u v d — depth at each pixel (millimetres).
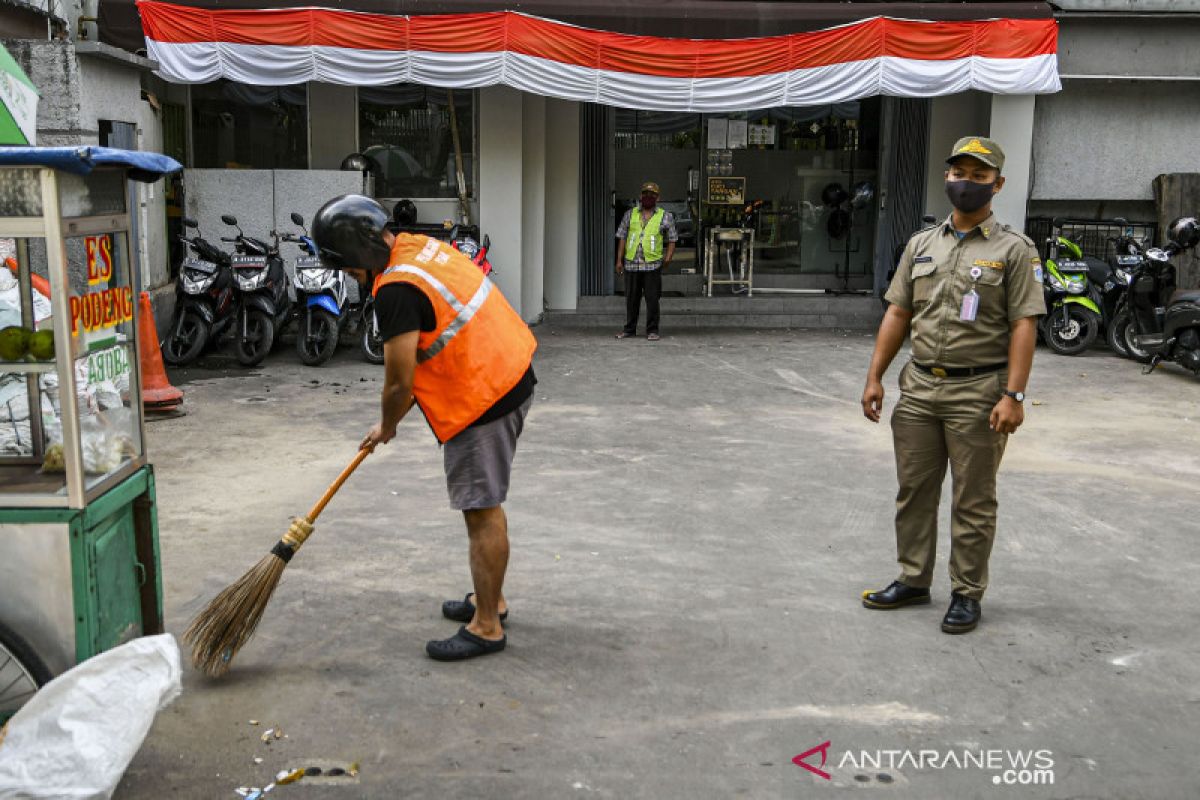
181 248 11539
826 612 4438
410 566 4867
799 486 6227
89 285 3232
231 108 11953
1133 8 12258
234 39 10328
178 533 5273
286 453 6820
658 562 4973
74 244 3158
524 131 12312
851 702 3691
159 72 10336
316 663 3922
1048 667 3965
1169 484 6375
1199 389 9297
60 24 9703
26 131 4469
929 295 4270
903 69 10711
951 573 4352
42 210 2980
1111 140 12977
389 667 3898
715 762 3312
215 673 3736
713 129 13398
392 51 10461
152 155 3418
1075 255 11094
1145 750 3408
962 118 13055
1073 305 10844
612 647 4082
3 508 3105
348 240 3748
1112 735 3496
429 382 3818
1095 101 12883
